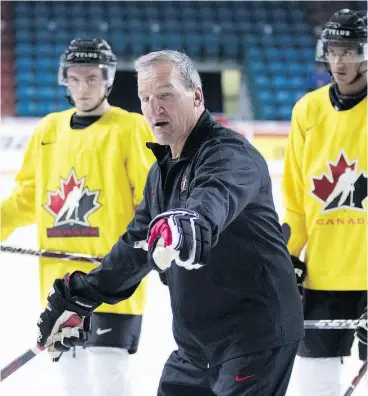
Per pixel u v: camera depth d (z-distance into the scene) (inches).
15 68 1192.8
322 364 367.6
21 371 418.3
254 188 227.1
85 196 378.9
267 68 1226.6
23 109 1160.8
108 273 257.1
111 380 370.3
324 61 364.5
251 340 245.9
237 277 245.1
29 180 398.9
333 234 366.6
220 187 216.2
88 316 262.8
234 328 247.9
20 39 1220.5
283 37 1263.5
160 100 238.7
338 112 365.1
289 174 382.0
